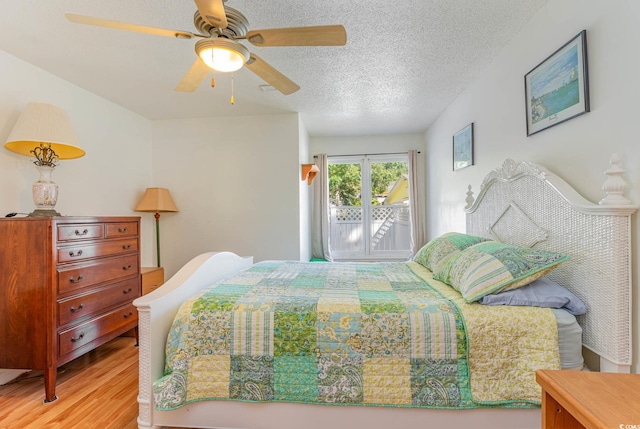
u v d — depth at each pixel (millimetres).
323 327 1403
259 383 1394
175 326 1473
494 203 2340
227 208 3936
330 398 1358
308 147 4867
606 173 1315
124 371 2262
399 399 1338
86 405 1829
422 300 1542
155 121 4012
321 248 4852
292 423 1400
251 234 3906
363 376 1364
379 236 5027
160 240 4023
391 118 4059
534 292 1463
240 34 1560
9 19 1902
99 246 2279
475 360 1337
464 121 3113
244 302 1519
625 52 1318
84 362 2416
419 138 4832
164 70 2609
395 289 1778
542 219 1760
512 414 1323
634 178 1287
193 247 3977
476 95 2814
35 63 2467
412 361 1357
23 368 1892
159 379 1418
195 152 3967
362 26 2018
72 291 2039
